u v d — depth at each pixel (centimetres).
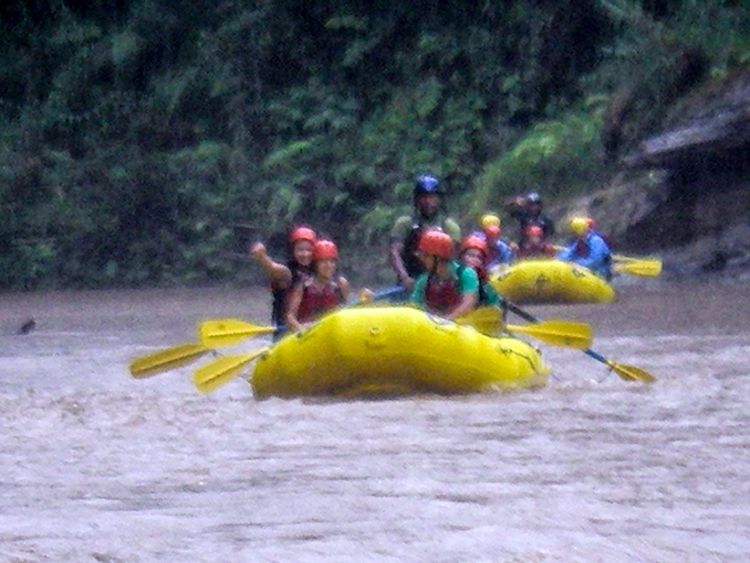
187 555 1187
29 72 8912
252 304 6106
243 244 8194
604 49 7794
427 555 1158
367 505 1379
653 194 6706
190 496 1457
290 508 1374
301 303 2603
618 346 3497
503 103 8269
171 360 2623
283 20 8594
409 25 8519
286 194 8050
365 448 1755
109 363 3528
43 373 3284
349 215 8175
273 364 2403
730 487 1455
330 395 2355
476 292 2538
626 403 2167
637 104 7188
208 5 8769
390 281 7656
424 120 8238
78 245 8275
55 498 1460
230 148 8425
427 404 2203
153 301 6550
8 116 8838
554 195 7294
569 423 1950
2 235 8288
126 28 8712
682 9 7400
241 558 1169
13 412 2317
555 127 7619
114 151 8506
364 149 8194
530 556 1147
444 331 2322
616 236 6788
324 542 1220
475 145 8194
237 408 2245
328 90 8475
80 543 1238
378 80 8538
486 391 2358
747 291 5625
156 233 8275
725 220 6481
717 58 6888
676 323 4234
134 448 1805
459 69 8381
